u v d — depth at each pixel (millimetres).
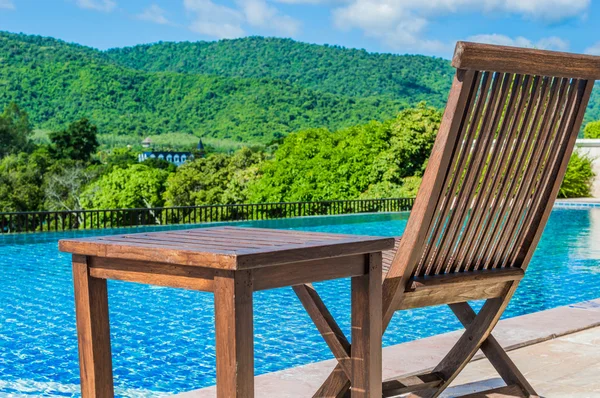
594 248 9859
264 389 2412
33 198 32594
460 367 2004
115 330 4867
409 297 1746
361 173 31031
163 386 3469
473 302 5848
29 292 6699
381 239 1537
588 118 53625
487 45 1486
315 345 4297
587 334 3150
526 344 2955
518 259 1932
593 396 2252
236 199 32781
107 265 1493
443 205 1662
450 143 1554
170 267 1370
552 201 1866
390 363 2727
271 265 1300
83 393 1556
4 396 3305
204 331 4816
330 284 6949
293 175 32469
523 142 1707
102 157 39688
